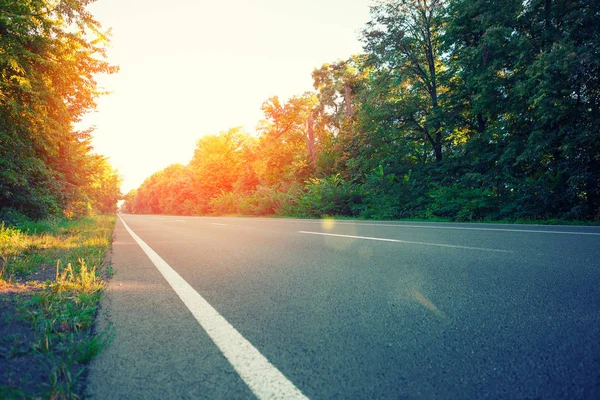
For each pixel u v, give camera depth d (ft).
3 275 14.83
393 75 69.51
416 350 6.68
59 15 24.53
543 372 5.68
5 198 38.19
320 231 32.45
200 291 11.80
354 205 69.36
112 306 10.24
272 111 135.03
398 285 11.50
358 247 20.35
